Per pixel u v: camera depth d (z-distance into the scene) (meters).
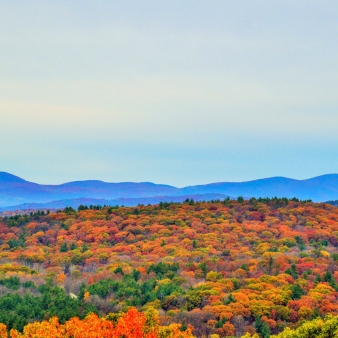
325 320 129.88
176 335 147.50
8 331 188.62
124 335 144.38
